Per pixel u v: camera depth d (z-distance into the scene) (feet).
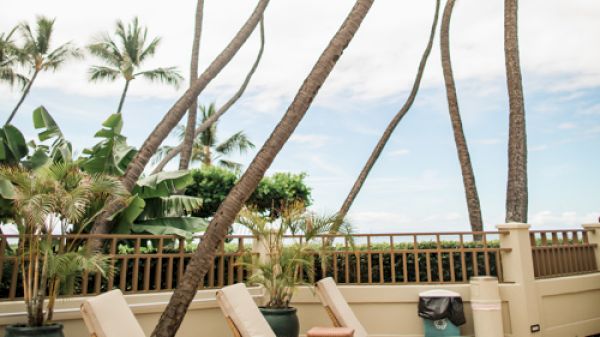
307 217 24.48
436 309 23.30
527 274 24.94
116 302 14.90
